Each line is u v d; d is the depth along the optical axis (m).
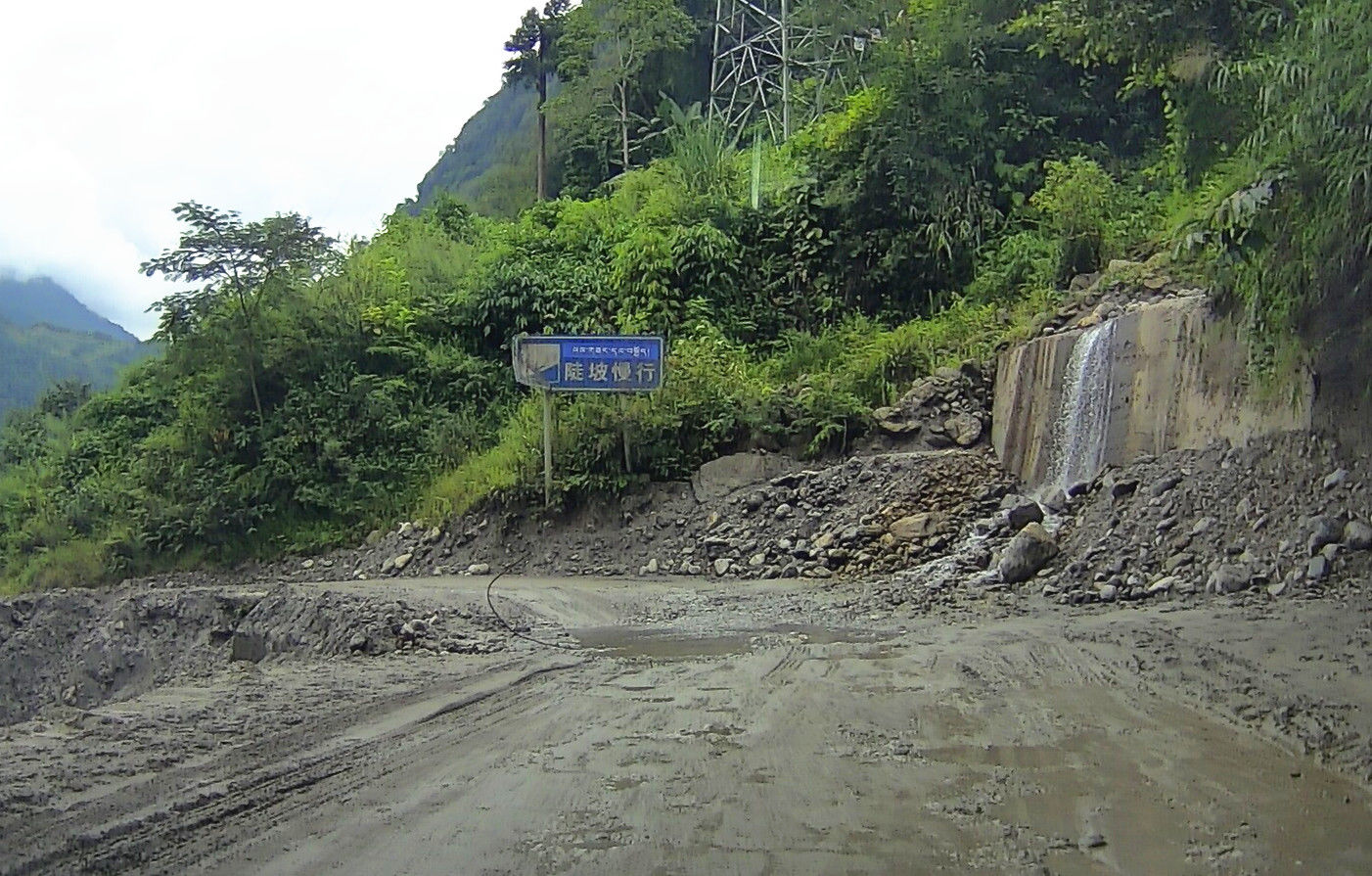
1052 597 12.38
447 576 19.08
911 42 26.12
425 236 30.67
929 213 24.33
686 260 24.78
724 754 6.10
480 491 20.97
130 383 30.03
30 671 16.69
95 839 4.74
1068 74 25.70
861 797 5.23
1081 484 15.24
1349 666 7.39
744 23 42.25
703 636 11.20
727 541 18.05
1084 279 20.27
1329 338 10.94
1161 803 5.04
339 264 26.62
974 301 22.44
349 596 13.77
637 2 41.09
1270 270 10.91
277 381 24.88
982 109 25.02
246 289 24.94
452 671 9.30
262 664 12.38
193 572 23.33
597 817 5.01
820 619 12.19
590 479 19.86
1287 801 5.02
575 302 25.80
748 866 4.36
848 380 20.53
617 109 41.94
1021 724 6.59
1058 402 17.05
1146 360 15.18
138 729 6.90
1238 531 11.97
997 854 4.43
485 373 25.47
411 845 4.67
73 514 26.30
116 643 16.06
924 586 13.80
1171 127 16.05
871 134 25.03
